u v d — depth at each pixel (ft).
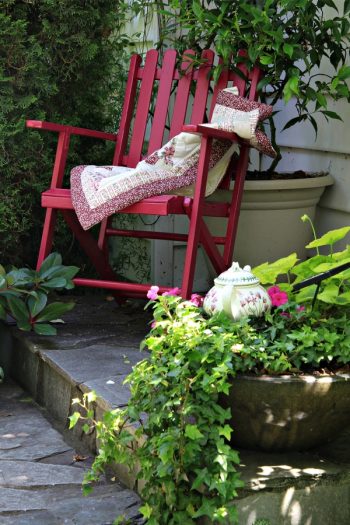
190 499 7.23
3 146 13.21
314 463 7.59
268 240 12.53
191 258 10.94
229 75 12.35
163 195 11.56
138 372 7.70
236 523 7.14
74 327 12.23
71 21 13.47
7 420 10.48
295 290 8.66
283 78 13.46
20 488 8.52
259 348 7.34
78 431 9.85
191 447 7.07
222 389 7.00
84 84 14.16
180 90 12.78
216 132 10.78
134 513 7.96
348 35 12.07
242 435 7.62
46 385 10.89
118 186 11.19
